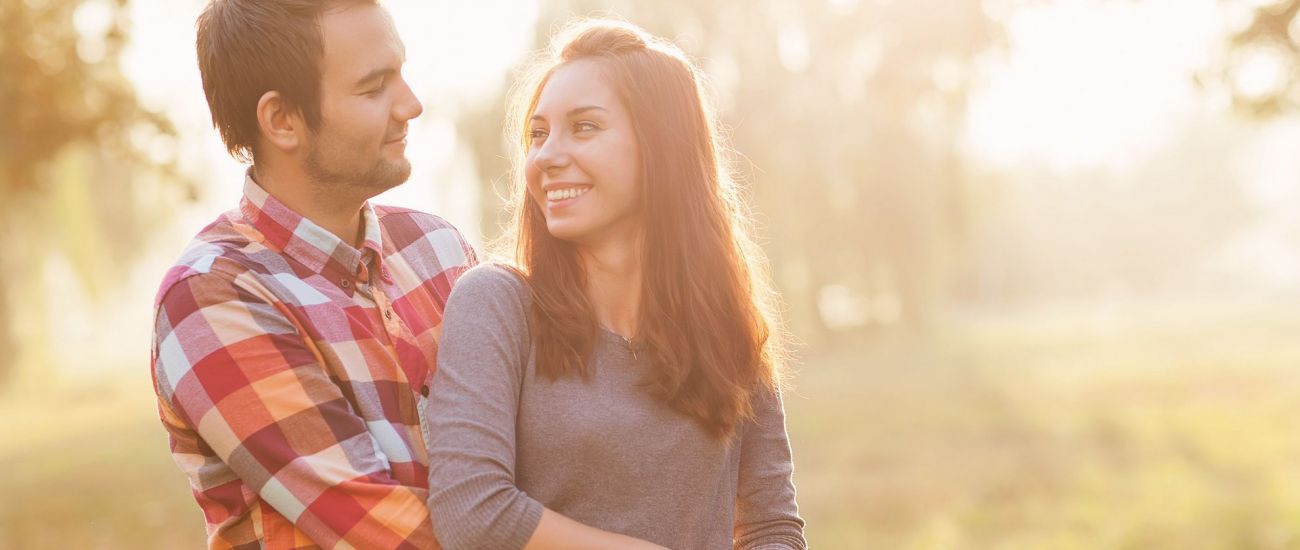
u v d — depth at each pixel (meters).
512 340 2.10
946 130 25.44
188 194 9.02
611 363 2.15
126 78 8.68
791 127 23.59
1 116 8.16
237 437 2.03
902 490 11.99
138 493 13.47
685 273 2.22
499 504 1.96
